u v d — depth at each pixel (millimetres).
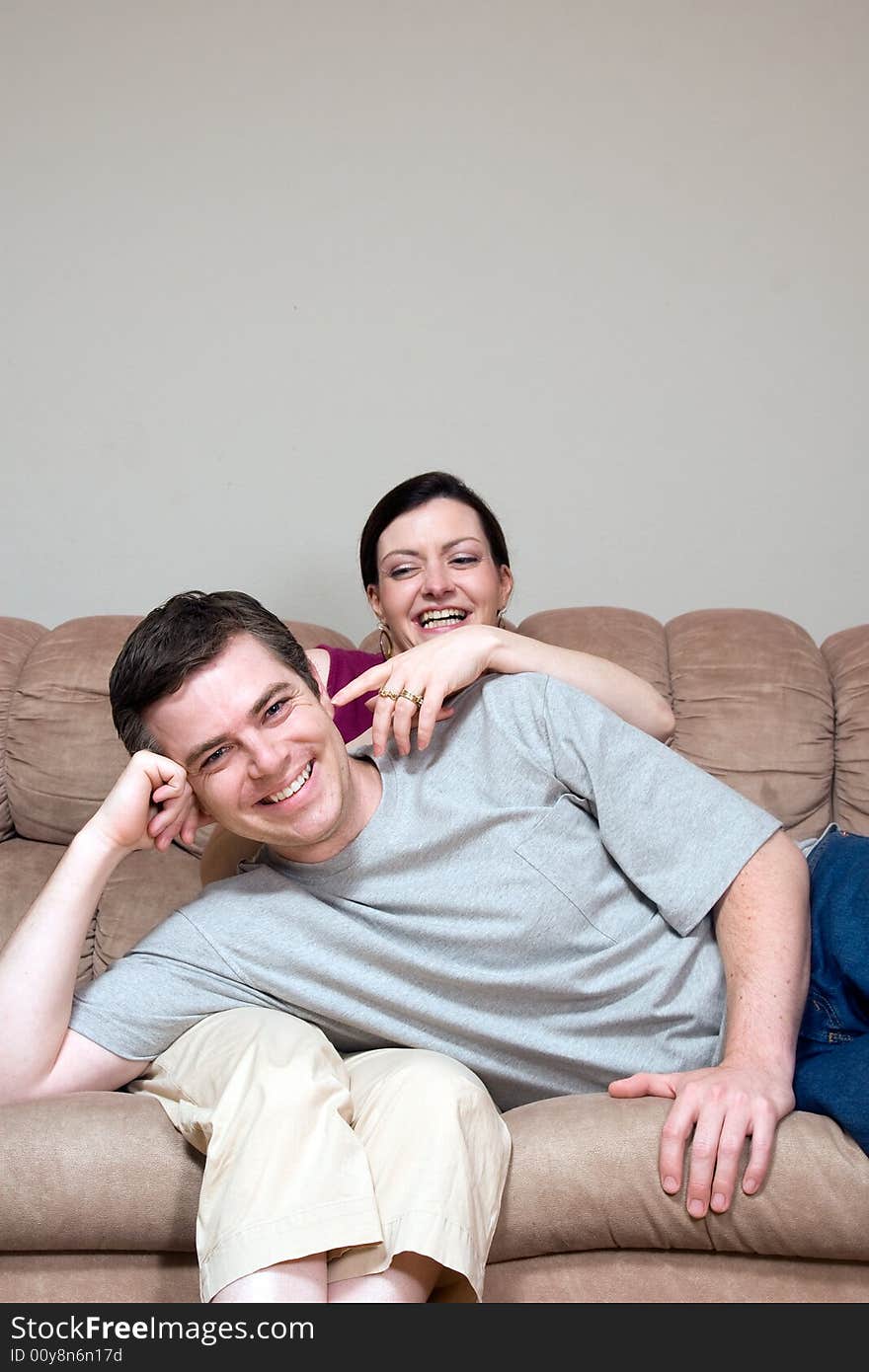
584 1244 1294
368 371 2828
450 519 1949
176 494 2842
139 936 2059
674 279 2799
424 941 1452
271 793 1379
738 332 2799
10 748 2211
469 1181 1175
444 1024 1429
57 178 2850
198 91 2830
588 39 2801
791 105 2787
